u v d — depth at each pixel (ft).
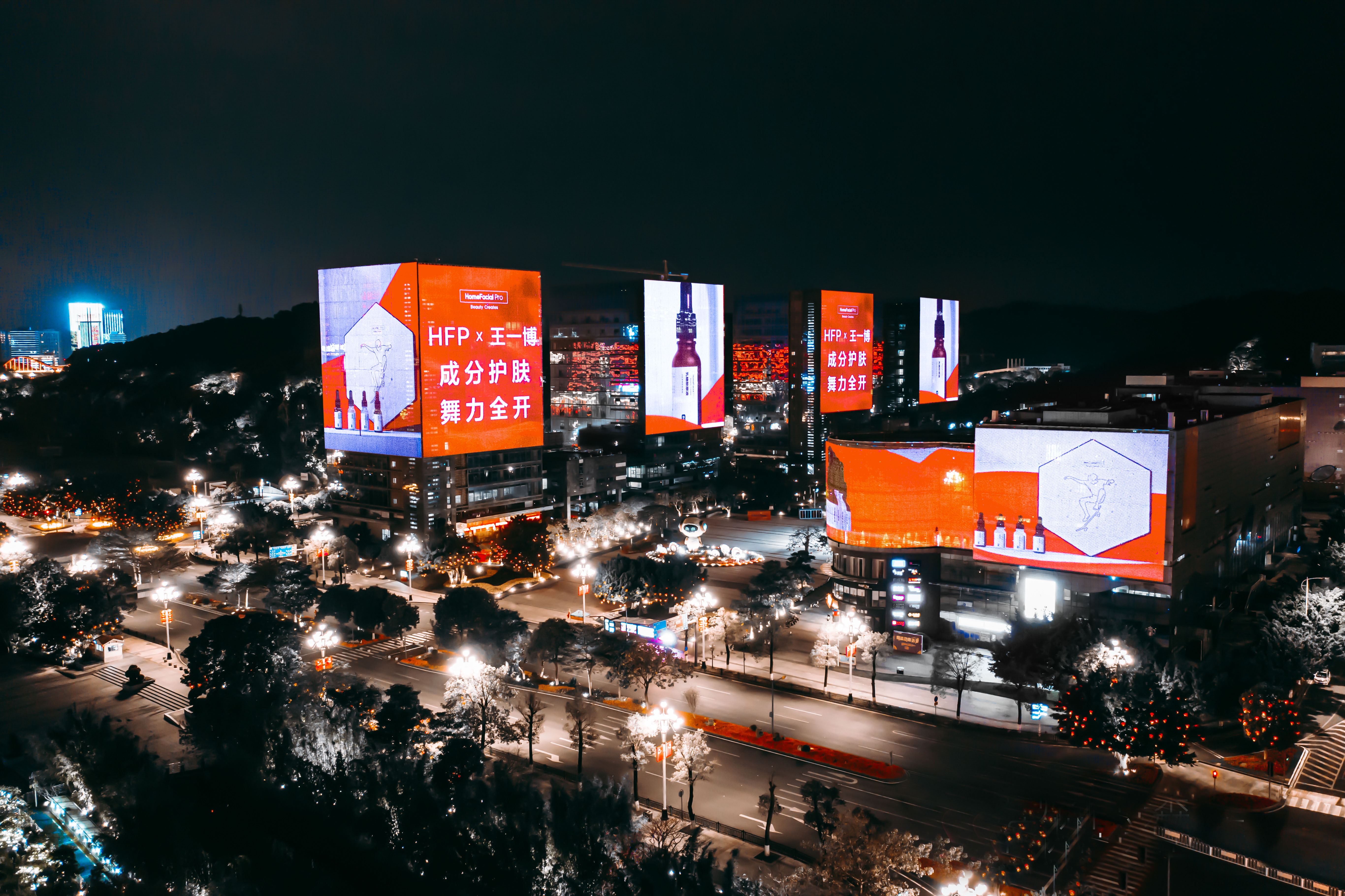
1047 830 367.04
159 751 447.42
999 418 612.29
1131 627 506.89
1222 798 395.75
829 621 576.20
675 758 384.47
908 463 610.24
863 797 400.26
